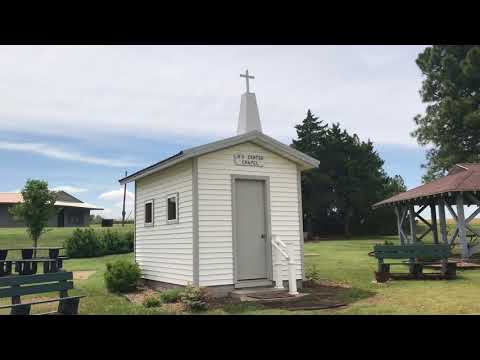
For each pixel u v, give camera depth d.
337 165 48.00
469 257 18.45
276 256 12.14
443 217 21.25
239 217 12.01
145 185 15.13
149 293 12.74
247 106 14.78
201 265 11.16
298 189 13.04
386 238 43.28
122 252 29.92
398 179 54.31
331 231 49.53
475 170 20.91
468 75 36.31
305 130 50.19
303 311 9.20
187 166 11.87
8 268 16.69
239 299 10.80
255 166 12.34
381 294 11.01
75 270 20.44
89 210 52.44
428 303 9.55
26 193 25.03
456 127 37.66
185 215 11.83
